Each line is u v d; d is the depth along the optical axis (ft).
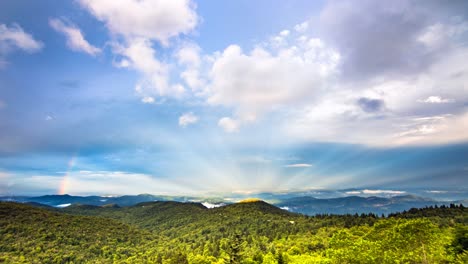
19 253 556.92
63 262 559.79
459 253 232.32
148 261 572.92
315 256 428.15
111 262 592.60
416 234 218.18
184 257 524.52
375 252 239.71
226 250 565.12
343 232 334.03
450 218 618.44
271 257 424.46
